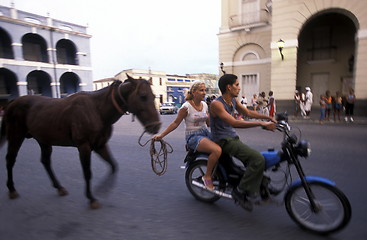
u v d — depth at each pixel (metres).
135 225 2.86
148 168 5.21
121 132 11.00
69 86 32.62
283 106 14.84
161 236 2.61
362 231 2.61
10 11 25.61
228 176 3.03
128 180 4.47
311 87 18.62
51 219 3.04
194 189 3.57
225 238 2.55
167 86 52.12
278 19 14.66
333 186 2.48
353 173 4.48
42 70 28.36
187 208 3.29
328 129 9.70
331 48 17.50
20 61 26.47
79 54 31.67
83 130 3.12
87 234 2.68
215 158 2.98
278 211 3.13
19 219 3.04
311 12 13.66
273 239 2.51
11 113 3.66
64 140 3.34
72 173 4.95
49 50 28.84
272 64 15.09
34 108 3.50
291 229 2.70
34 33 27.47
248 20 17.91
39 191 3.98
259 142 7.49
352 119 11.60
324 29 17.67
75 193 3.88
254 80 18.45
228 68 19.34
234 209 3.23
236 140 2.98
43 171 5.11
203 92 3.25
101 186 3.50
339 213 2.47
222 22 19.20
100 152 3.41
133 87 3.03
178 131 10.62
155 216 3.08
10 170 3.72
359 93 12.88
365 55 12.54
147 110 2.97
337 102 12.01
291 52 14.42
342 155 5.73
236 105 3.10
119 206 3.38
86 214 3.15
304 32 18.36
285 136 2.79
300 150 2.62
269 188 2.84
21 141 3.79
